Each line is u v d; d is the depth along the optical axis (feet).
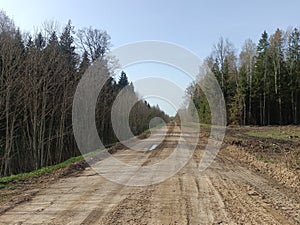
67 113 67.97
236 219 19.27
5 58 49.55
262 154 49.60
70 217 19.66
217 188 28.43
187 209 21.53
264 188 28.40
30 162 54.44
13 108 54.95
